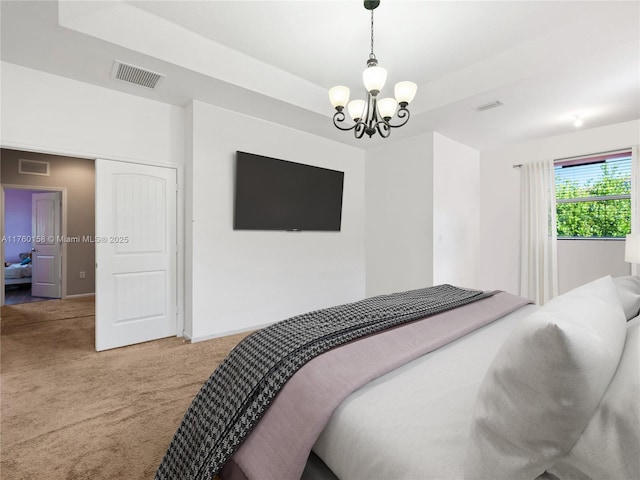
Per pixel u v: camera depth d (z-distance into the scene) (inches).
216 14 93.7
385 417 34.8
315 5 89.0
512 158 175.5
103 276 114.1
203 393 51.5
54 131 104.6
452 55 111.3
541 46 101.0
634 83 108.1
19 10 76.7
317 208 162.6
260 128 142.9
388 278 174.1
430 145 155.3
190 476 42.2
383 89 136.7
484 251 186.4
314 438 35.5
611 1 85.2
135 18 92.1
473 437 28.2
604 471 24.3
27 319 156.5
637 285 65.3
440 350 53.5
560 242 165.3
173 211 129.7
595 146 149.6
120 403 78.6
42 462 58.2
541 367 23.3
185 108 130.3
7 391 84.0
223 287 132.9
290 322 59.8
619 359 29.0
